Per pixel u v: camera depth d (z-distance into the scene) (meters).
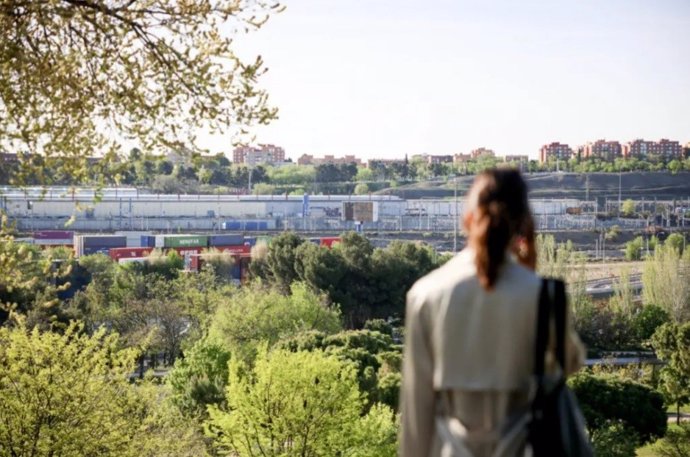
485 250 3.53
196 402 46.94
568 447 3.48
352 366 29.36
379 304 104.31
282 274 109.50
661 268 109.62
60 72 10.51
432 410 3.61
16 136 10.44
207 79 10.91
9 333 22.16
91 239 171.75
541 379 3.50
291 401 27.64
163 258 117.81
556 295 3.53
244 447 27.88
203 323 76.94
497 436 3.49
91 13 10.18
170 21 10.86
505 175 3.66
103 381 22.95
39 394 21.31
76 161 10.88
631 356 91.00
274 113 11.29
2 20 10.36
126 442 22.64
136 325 76.62
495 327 3.51
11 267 11.60
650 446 54.53
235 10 10.89
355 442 28.30
